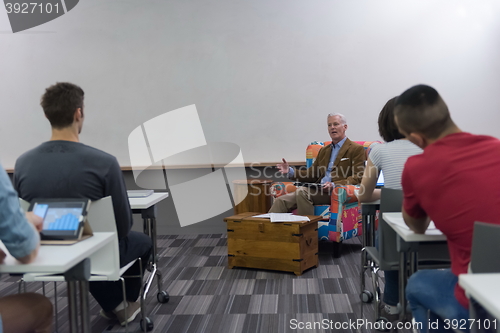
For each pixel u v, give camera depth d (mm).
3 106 4738
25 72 4711
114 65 4699
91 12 4672
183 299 2826
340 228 3639
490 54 4395
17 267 1170
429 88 1389
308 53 4566
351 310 2541
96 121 4746
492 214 1180
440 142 1315
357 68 4531
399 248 1682
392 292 2355
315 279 3152
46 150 1909
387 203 1939
